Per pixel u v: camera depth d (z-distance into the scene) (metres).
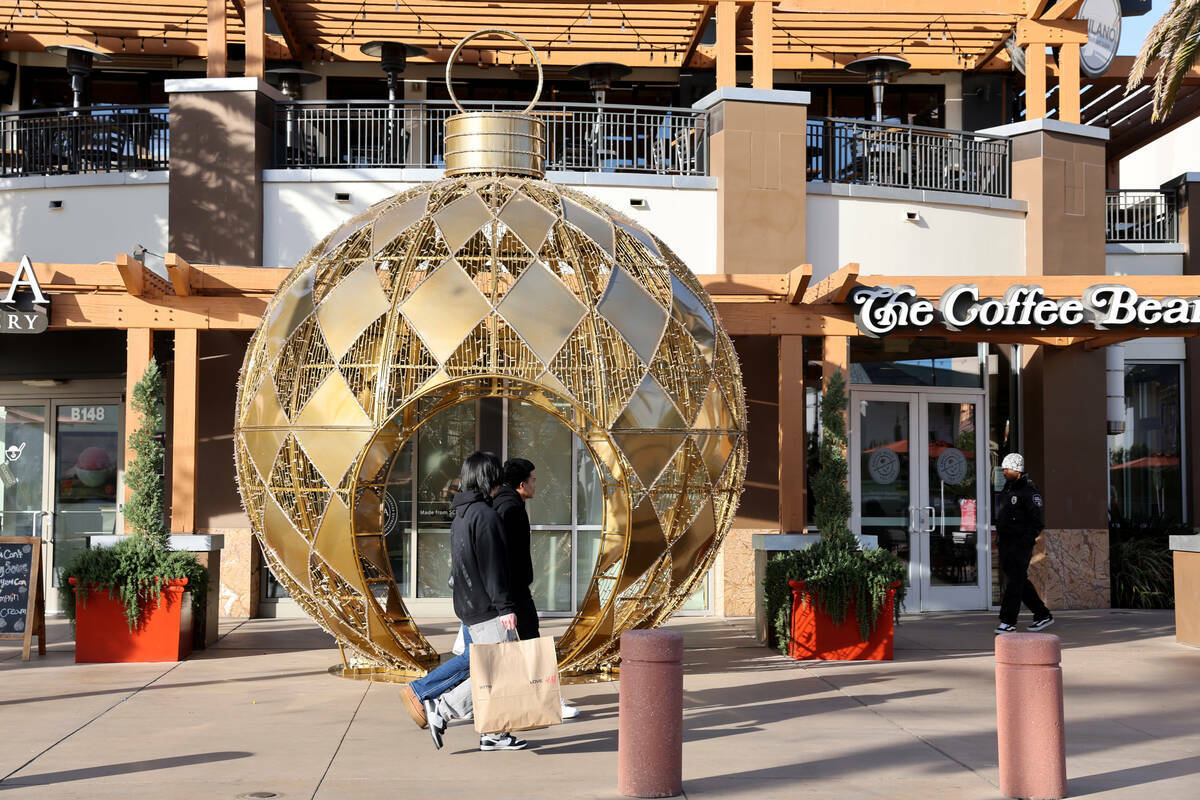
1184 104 18.67
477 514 7.15
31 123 15.77
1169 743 7.35
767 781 6.29
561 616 14.30
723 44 15.23
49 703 8.59
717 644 11.95
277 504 9.18
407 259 9.02
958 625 13.76
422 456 14.41
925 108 19.77
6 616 10.91
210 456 14.31
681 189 14.89
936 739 7.37
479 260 9.47
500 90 19.44
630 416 8.84
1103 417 15.80
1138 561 16.16
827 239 15.24
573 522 14.37
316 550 9.01
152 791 6.01
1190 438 16.94
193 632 11.29
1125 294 12.12
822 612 10.84
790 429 12.18
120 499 15.63
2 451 15.81
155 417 11.22
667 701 6.01
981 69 18.98
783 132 14.96
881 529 15.39
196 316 11.91
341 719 8.01
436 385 8.63
